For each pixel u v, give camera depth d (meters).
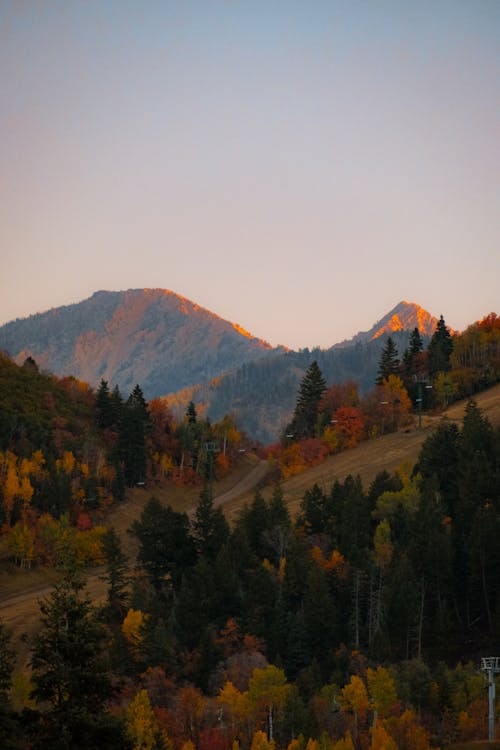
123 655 153.38
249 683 140.50
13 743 62.81
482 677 141.88
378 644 161.38
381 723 130.38
